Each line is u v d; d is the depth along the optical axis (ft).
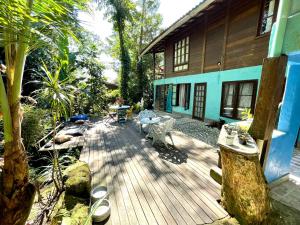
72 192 7.34
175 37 30.42
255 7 16.10
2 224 3.88
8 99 3.73
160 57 57.06
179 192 7.96
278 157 7.52
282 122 7.96
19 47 3.65
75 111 29.35
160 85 37.78
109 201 7.36
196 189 8.18
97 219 6.15
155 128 14.25
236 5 18.13
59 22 3.70
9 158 3.76
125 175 9.57
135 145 14.61
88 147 14.24
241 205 5.92
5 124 3.67
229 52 19.26
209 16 22.03
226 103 20.27
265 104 6.21
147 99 42.34
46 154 13.82
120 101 28.71
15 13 3.11
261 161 6.67
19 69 3.73
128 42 49.21
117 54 49.01
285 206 6.46
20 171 3.89
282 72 5.80
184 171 9.96
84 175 8.13
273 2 14.97
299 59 6.52
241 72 17.78
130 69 41.04
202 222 6.18
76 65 31.53
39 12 3.38
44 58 20.16
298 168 9.80
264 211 5.82
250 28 16.70
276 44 5.70
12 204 3.85
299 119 8.01
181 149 13.51
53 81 7.38
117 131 19.51
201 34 23.72
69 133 17.90
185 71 27.91
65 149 14.24
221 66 20.35
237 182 5.92
